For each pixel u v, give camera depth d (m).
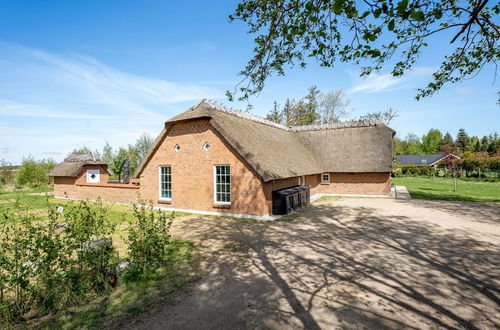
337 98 45.72
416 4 3.85
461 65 6.08
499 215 12.20
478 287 5.38
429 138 81.19
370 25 3.86
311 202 16.94
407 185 27.52
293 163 15.45
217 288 5.44
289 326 4.14
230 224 11.03
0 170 30.34
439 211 13.32
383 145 19.81
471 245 8.01
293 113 46.19
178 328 4.10
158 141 14.81
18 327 4.13
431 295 5.08
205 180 13.42
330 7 3.83
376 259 6.99
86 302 4.87
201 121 13.54
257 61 5.26
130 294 5.18
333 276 5.98
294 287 5.46
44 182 29.38
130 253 6.08
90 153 22.23
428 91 6.82
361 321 4.25
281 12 4.49
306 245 8.24
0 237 8.26
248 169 12.19
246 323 4.23
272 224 10.98
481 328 4.06
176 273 6.18
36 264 4.62
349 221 11.45
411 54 5.70
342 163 20.08
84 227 5.38
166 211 14.11
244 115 17.31
